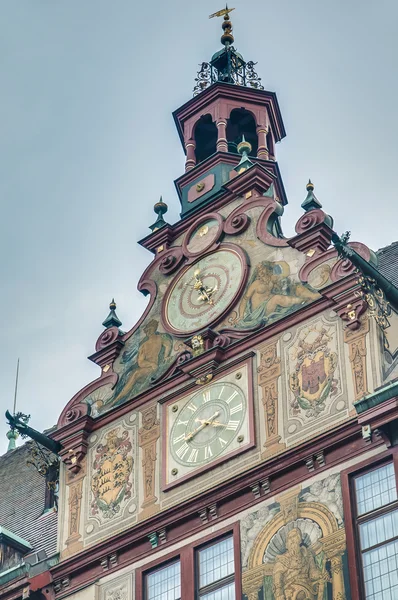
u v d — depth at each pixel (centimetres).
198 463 2980
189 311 3228
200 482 2958
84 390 3294
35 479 3744
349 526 2688
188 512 2917
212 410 3023
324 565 2684
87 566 3033
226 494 2878
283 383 2950
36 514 3500
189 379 3106
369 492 2708
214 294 3203
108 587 2977
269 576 2739
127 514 3042
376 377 2833
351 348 2894
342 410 2841
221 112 3656
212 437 2991
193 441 3017
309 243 3105
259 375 2994
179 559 2902
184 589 2845
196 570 2858
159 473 3039
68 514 3142
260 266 3162
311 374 2923
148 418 3134
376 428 2697
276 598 2708
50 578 3066
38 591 3069
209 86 3703
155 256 3400
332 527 2712
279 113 3759
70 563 3053
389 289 2953
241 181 3316
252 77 3841
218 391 3039
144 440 3108
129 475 3092
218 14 3953
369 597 2611
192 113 3722
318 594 2661
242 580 2769
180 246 3347
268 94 3725
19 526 3481
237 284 3175
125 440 3145
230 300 3156
